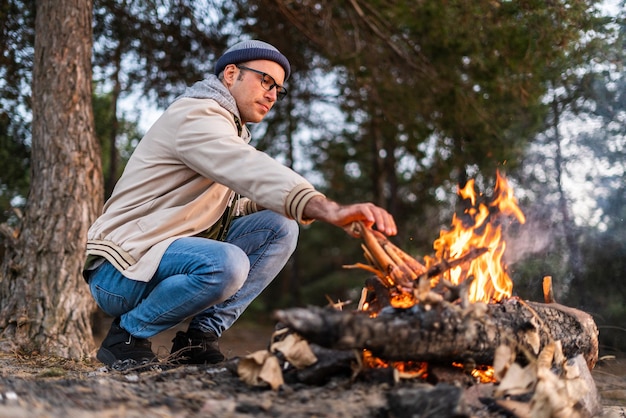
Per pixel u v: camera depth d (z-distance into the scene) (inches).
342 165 382.6
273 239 116.6
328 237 527.5
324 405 72.3
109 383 86.2
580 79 216.8
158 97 269.1
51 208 167.0
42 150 172.1
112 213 106.8
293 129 323.3
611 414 87.1
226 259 100.3
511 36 207.9
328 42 258.7
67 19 179.3
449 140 262.7
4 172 241.1
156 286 103.7
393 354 73.6
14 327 154.6
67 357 149.7
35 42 180.7
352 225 85.5
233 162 95.5
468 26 217.2
